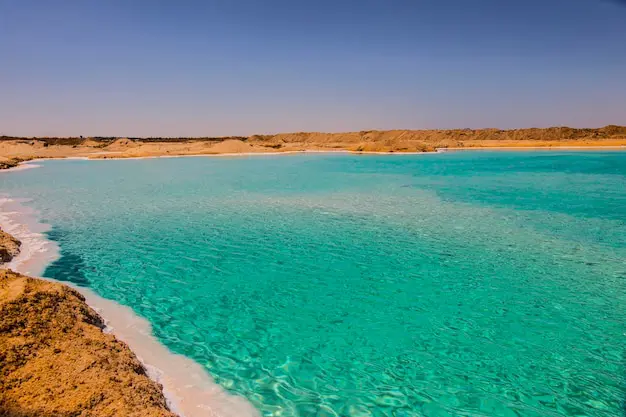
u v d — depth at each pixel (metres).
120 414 4.00
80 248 11.47
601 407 4.91
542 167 38.66
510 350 6.23
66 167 42.06
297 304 7.87
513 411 4.83
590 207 17.62
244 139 128.12
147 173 34.56
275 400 4.96
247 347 6.28
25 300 5.66
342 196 20.86
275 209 17.33
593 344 6.39
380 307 7.75
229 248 11.52
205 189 23.66
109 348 5.41
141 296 8.17
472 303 7.92
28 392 4.14
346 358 6.00
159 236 12.84
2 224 14.42
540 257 10.70
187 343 6.36
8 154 57.66
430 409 4.86
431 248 11.52
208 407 4.78
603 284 8.85
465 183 26.45
